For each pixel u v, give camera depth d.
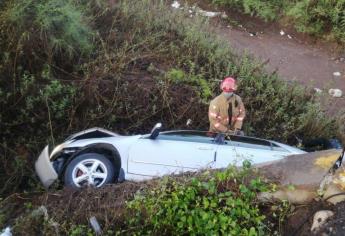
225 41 11.24
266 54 12.17
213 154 6.53
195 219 5.13
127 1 11.46
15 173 7.76
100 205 5.59
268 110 9.53
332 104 10.45
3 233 5.68
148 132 8.95
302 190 5.14
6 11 8.73
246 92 9.62
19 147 8.27
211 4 13.65
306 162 5.44
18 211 6.56
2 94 8.37
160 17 11.42
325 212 4.93
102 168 6.56
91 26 10.22
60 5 9.37
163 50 10.00
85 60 9.36
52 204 5.83
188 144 6.64
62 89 8.66
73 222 5.54
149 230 5.26
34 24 8.90
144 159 6.54
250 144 6.84
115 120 8.86
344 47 12.71
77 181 6.52
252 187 5.19
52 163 6.97
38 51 8.91
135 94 9.09
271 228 5.10
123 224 5.38
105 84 8.99
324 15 12.91
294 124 9.45
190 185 5.30
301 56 12.35
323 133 9.31
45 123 8.54
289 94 9.81
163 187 5.35
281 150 6.81
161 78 9.41
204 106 9.23
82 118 8.72
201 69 9.84
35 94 8.54
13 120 8.41
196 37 10.73
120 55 9.44
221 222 5.04
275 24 13.34
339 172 5.15
